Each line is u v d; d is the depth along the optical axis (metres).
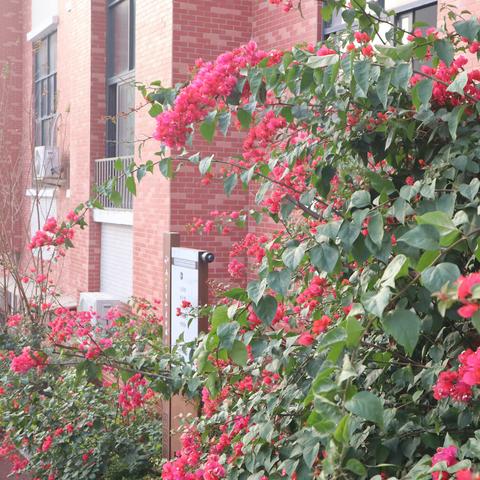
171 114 3.32
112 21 12.06
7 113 16.83
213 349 2.50
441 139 3.46
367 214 2.51
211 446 3.99
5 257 11.56
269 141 3.92
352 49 2.93
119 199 4.04
